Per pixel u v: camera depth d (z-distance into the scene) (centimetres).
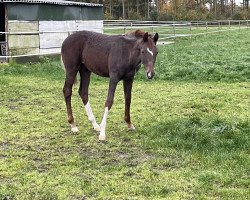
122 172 310
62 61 429
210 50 1194
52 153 356
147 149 365
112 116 483
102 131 395
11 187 284
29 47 1002
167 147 367
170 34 1823
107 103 394
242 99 577
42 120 466
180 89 660
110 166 322
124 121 461
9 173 309
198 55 1052
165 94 620
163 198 266
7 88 655
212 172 301
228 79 732
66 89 425
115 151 362
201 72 775
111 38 397
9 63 886
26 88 659
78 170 315
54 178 300
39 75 781
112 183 289
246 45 1352
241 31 2105
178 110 514
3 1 941
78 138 400
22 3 980
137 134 409
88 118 450
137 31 389
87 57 409
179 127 412
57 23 1085
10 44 959
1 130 425
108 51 392
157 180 295
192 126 418
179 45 1384
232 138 381
